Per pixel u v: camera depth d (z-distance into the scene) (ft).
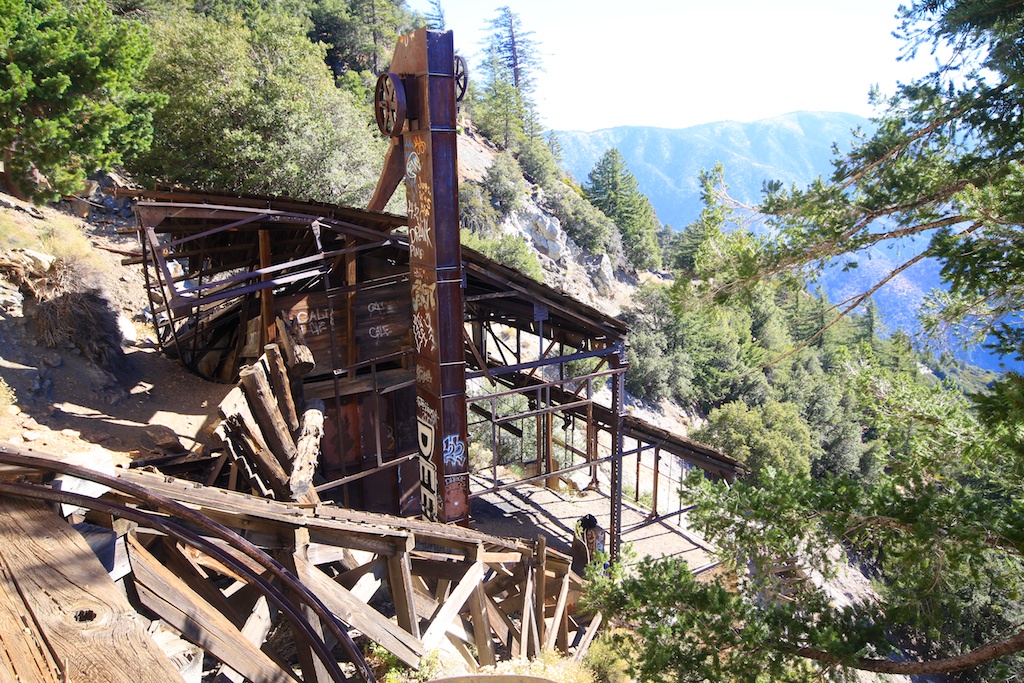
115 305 54.54
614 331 49.60
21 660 8.00
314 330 44.50
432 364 41.98
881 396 27.20
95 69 58.34
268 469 27.48
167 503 12.35
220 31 91.56
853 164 24.06
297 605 15.89
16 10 55.42
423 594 25.34
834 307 25.66
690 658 20.20
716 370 187.93
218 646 13.03
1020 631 19.10
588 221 261.03
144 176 87.71
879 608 21.30
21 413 35.91
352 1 252.83
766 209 24.27
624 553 24.49
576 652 36.29
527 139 296.30
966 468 25.23
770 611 20.83
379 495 50.11
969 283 21.49
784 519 22.02
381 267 50.42
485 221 199.21
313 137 92.94
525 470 72.84
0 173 59.93
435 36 37.88
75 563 10.27
